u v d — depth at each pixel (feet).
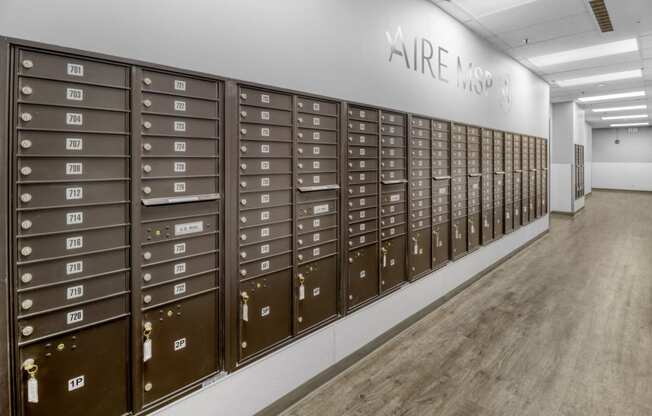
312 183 6.88
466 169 12.71
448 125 11.46
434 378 7.63
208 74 5.17
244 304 5.82
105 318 4.39
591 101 29.63
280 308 6.48
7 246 3.66
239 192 5.67
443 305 11.54
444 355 8.54
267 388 6.31
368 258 8.41
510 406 6.71
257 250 6.01
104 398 4.43
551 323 10.23
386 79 8.66
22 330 3.79
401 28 9.19
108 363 4.45
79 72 4.05
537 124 20.45
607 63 17.69
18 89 3.67
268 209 6.13
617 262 16.46
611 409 6.60
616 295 12.39
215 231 5.42
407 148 9.47
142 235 4.63
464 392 7.15
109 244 4.37
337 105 7.35
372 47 8.21
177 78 4.88
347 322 7.91
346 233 7.71
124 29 4.34
